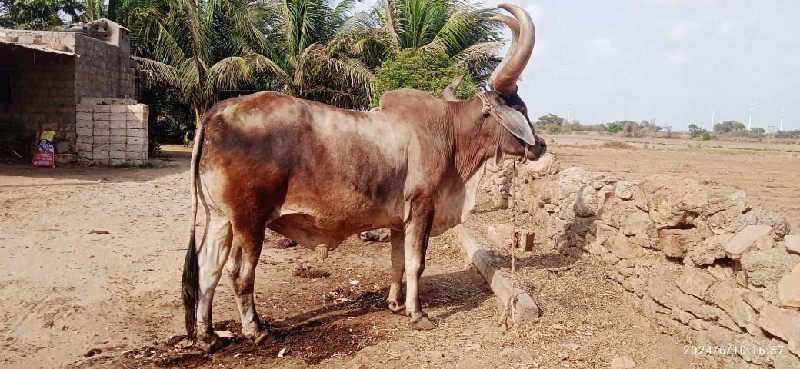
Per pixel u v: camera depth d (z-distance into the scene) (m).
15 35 18.69
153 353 5.18
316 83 23.44
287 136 5.13
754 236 4.55
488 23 21.38
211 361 5.11
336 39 22.16
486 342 5.32
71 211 10.94
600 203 7.10
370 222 5.65
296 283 7.28
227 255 5.29
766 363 4.09
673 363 4.76
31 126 19.11
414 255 5.80
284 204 5.27
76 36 18.84
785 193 15.36
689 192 5.43
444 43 20.33
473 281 7.35
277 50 26.77
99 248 8.40
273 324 5.91
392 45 21.06
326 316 6.16
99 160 19.28
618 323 5.65
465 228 9.00
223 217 5.18
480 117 6.16
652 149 35.84
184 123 29.69
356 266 8.08
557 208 8.62
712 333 4.71
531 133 6.07
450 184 6.13
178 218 10.74
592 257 7.27
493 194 12.12
